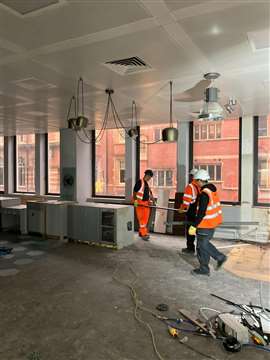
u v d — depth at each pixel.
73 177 6.84
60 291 3.15
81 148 6.95
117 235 4.85
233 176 5.71
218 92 3.48
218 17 1.93
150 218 5.99
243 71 2.92
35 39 2.25
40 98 4.00
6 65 2.78
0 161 8.80
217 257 3.65
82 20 1.96
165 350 2.12
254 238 5.21
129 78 3.15
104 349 2.12
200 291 3.16
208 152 5.95
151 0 1.73
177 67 2.82
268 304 2.84
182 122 6.00
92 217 5.06
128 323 2.49
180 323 2.48
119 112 4.93
